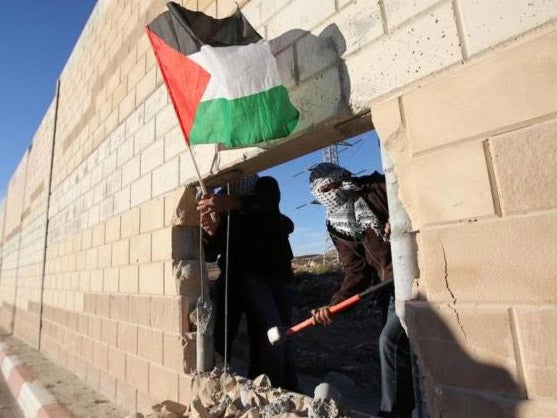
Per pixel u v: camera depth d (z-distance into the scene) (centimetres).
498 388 132
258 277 316
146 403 326
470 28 149
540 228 126
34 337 774
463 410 139
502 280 133
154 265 329
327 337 699
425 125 157
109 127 459
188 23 209
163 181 330
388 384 221
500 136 137
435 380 148
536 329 125
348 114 188
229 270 317
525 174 130
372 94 177
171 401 262
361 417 179
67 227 607
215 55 198
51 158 771
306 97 208
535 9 134
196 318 289
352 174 236
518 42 136
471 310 140
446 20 156
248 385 239
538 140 128
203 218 286
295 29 219
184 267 300
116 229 412
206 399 249
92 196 497
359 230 229
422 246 155
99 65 516
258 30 245
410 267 161
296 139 215
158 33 224
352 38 189
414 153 159
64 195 646
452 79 151
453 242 146
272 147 225
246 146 212
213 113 204
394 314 222
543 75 129
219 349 317
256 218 323
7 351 728
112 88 461
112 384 395
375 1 181
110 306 411
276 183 334
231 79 195
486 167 139
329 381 432
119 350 384
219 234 322
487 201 138
